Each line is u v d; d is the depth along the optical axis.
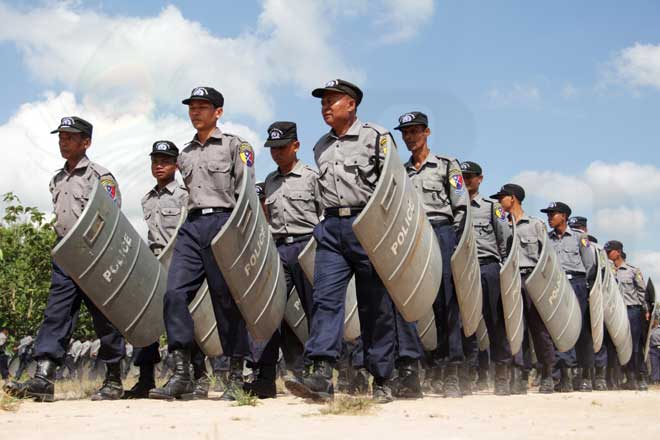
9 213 13.38
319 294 5.28
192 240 5.92
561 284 9.20
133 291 5.94
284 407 4.89
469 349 8.13
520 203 9.38
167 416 4.25
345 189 5.27
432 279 5.57
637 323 13.42
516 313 8.14
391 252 5.03
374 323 5.39
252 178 5.86
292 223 7.37
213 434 3.32
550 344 9.16
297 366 7.85
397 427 3.60
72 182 6.29
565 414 4.53
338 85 5.32
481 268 8.34
